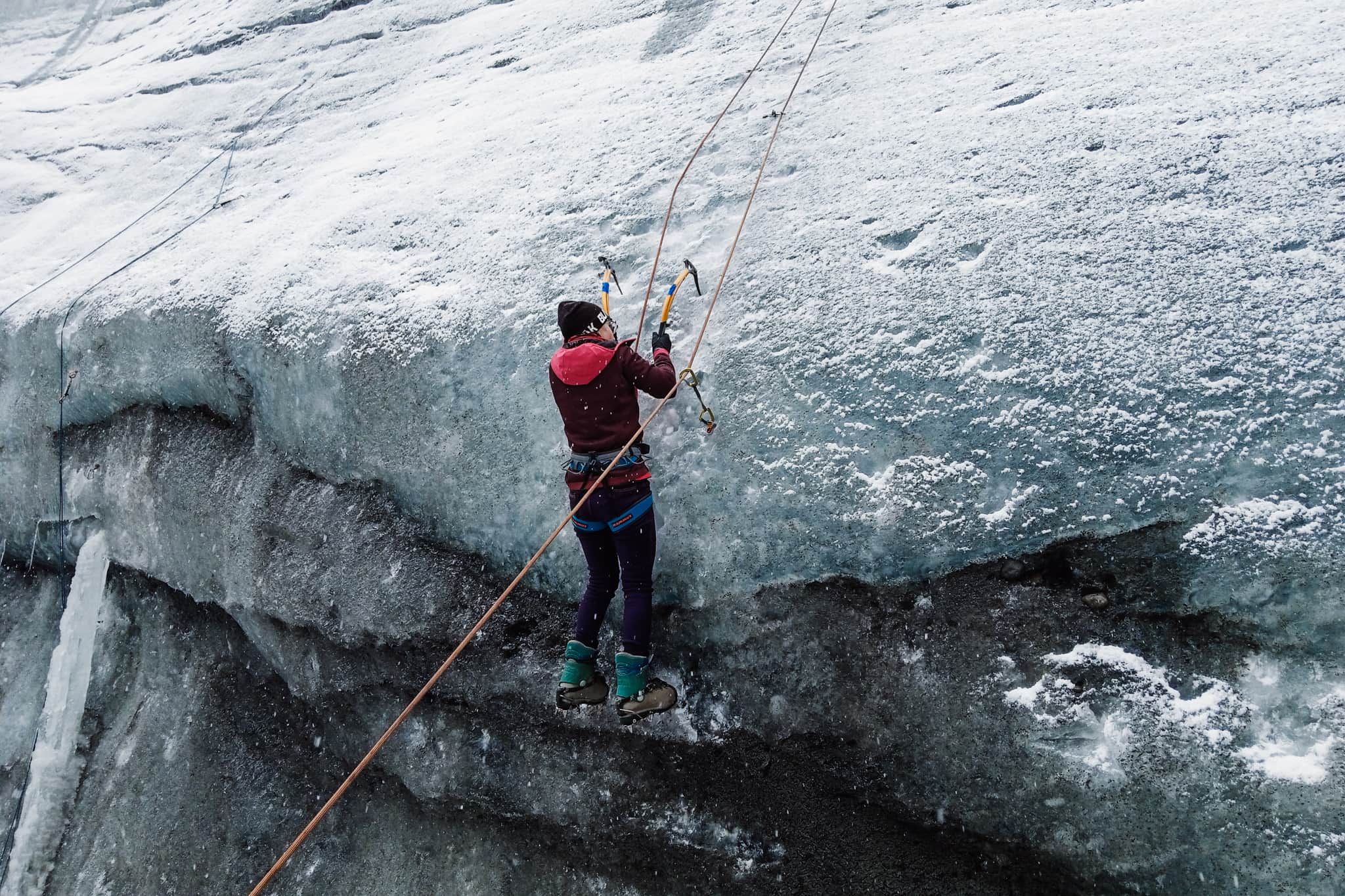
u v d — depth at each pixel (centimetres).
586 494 315
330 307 482
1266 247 313
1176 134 368
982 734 292
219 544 507
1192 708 268
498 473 412
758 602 341
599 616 333
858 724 317
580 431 324
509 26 777
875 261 374
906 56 502
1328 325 288
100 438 587
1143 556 286
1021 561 302
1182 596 280
